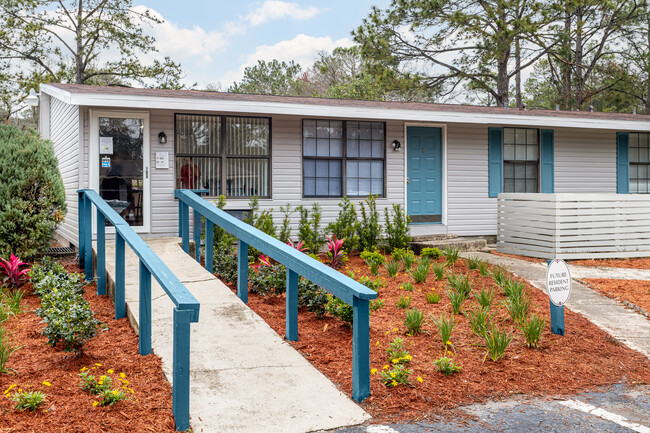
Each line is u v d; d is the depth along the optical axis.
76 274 6.15
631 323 6.28
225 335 5.14
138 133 9.62
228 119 10.31
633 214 10.81
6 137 7.58
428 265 8.21
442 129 12.10
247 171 10.47
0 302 5.81
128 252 7.91
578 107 26.11
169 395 3.91
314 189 11.01
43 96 13.09
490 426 3.70
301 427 3.60
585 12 21.88
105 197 9.43
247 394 4.03
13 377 4.04
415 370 4.62
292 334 5.20
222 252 8.10
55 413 3.50
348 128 11.23
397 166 11.59
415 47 23.44
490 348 4.94
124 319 5.59
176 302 3.49
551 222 10.33
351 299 4.04
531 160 12.86
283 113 9.87
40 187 7.56
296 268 4.96
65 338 4.39
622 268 9.75
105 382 3.77
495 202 12.49
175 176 9.94
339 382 4.32
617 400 4.24
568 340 5.54
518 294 6.46
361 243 10.78
